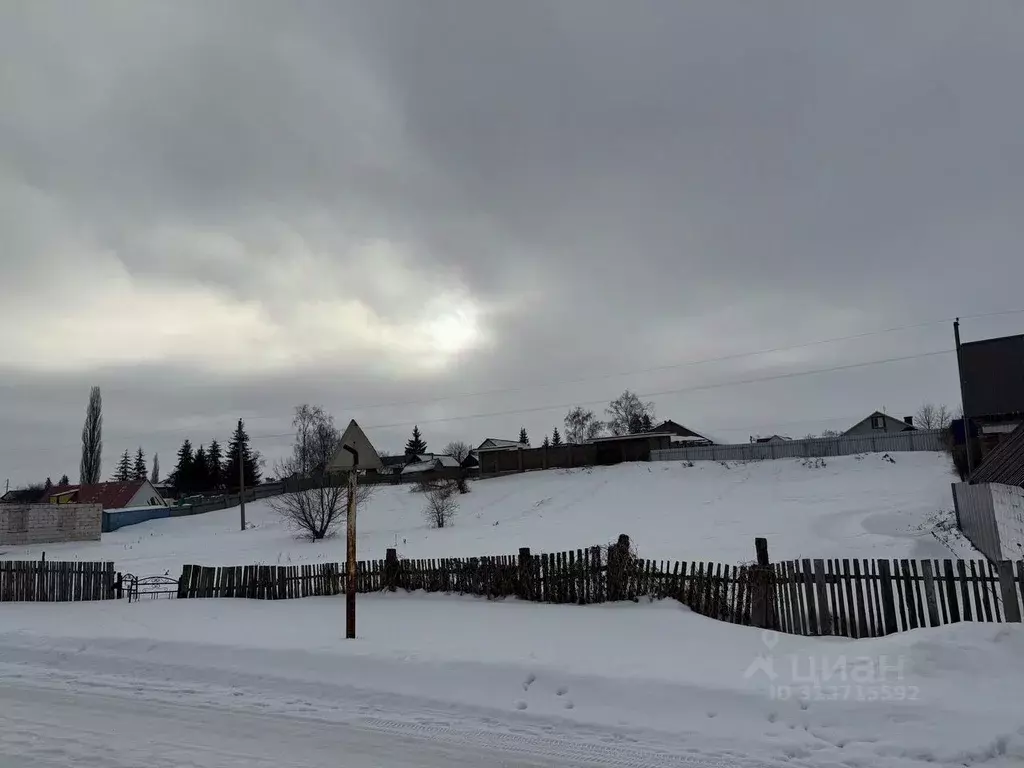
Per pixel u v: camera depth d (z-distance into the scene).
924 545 19.56
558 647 8.81
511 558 13.12
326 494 36.38
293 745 6.29
